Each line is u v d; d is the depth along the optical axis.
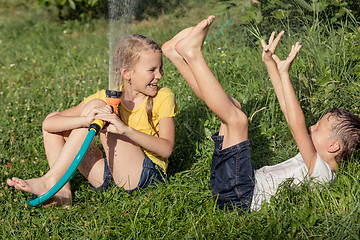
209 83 2.53
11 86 5.51
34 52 7.01
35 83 5.54
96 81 5.39
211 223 2.59
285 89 2.54
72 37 7.77
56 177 2.79
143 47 2.75
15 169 3.39
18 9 9.16
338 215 2.50
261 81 4.17
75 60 6.43
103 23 8.27
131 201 2.87
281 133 3.59
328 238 2.35
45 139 2.97
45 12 8.93
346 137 2.55
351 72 3.80
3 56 6.89
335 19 4.27
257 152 3.43
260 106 3.88
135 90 2.90
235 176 2.64
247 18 4.95
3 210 2.92
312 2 4.46
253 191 2.67
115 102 2.74
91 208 2.86
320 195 2.66
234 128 2.61
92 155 2.96
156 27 6.77
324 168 2.58
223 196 2.72
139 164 2.86
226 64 4.84
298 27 4.58
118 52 2.84
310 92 3.75
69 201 2.92
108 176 2.96
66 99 4.79
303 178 2.64
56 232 2.65
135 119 2.93
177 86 4.73
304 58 4.12
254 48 5.02
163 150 2.89
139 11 6.79
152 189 2.95
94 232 2.61
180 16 7.03
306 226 2.46
